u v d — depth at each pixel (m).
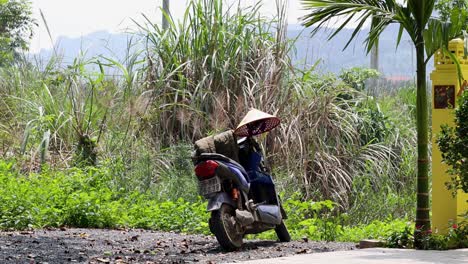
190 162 20.38
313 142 21.14
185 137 21.56
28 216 15.66
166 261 11.98
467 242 14.36
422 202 14.16
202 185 13.38
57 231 15.23
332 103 22.80
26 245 12.87
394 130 24.03
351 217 20.48
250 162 14.45
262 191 14.41
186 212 17.52
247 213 13.51
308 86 22.61
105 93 22.66
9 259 11.43
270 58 22.50
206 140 13.80
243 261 11.83
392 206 21.12
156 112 21.73
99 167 20.56
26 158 21.41
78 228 16.12
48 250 12.46
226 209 13.38
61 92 23.36
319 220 17.89
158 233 15.89
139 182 19.75
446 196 15.21
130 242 13.98
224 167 13.25
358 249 13.77
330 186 21.17
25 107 22.86
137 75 22.75
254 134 14.88
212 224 13.30
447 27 14.09
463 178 14.35
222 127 20.59
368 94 26.72
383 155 22.75
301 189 20.77
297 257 12.27
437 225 15.28
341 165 21.67
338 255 12.57
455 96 15.05
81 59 23.14
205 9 22.88
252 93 21.75
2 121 23.06
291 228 17.75
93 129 22.36
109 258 12.00
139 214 17.44
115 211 17.00
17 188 17.09
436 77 15.21
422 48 14.10
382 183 21.78
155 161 20.66
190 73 22.56
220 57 22.31
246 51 22.50
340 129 22.14
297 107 21.86
